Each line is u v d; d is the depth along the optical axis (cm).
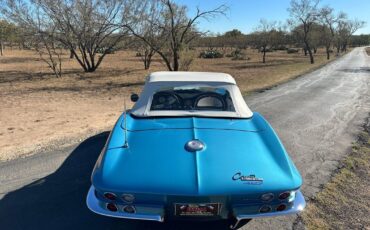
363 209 387
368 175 489
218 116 381
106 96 1329
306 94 1292
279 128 744
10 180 452
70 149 580
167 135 336
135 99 495
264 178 287
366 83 1750
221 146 320
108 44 2706
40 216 361
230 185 279
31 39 2309
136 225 344
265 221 355
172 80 411
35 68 2764
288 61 4372
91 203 298
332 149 603
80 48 2628
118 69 2783
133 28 2389
